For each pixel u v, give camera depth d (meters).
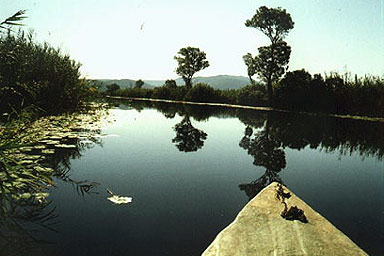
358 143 7.90
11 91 7.18
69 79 9.53
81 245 2.18
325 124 12.29
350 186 4.02
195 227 2.56
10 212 2.71
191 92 30.69
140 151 5.58
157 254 2.10
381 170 5.00
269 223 2.44
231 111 19.00
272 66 24.23
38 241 2.21
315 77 20.59
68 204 2.94
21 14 3.05
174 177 4.04
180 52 40.31
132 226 2.53
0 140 3.41
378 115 16.36
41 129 6.50
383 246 2.35
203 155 5.56
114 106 17.05
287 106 21.48
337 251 2.05
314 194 3.65
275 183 3.58
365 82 17.09
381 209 3.19
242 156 5.64
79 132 7.03
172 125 10.02
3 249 2.07
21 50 7.60
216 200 3.24
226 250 2.05
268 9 24.98
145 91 38.59
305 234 2.27
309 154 6.19
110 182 3.68
